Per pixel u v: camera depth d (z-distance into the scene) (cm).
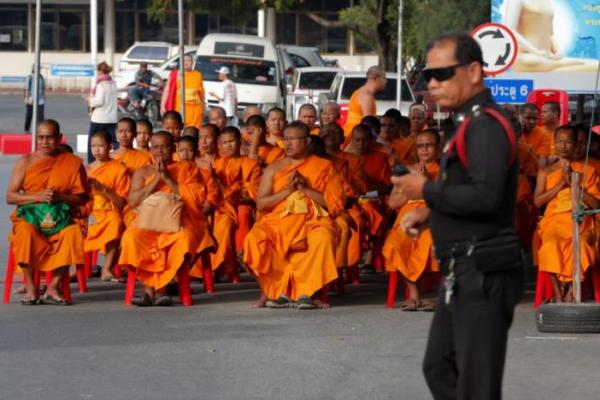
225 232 1823
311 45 7575
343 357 1276
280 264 1588
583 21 2114
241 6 4878
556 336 1390
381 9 4609
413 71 5328
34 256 1587
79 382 1164
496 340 794
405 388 1141
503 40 2027
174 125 2014
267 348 1322
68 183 1602
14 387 1143
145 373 1202
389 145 1942
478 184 775
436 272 1570
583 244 1514
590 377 1184
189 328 1441
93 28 5619
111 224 1794
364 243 1802
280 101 4531
